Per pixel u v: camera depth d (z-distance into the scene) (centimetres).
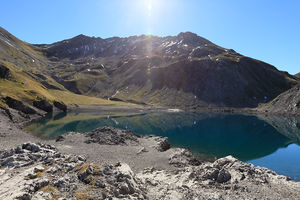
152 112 16412
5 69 12644
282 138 6994
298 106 13988
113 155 4025
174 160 3816
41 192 1739
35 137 5856
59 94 19050
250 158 4641
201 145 5922
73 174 2191
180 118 12675
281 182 2477
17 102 9781
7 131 5875
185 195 2077
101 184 1978
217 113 16288
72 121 9794
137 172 3216
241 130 8538
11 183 1930
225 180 2462
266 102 19700
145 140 5694
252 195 2103
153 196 2066
